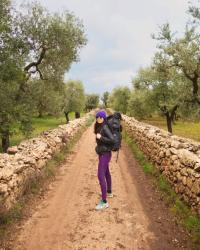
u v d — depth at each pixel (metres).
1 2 15.00
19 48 17.30
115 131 7.86
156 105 32.28
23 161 8.27
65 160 13.30
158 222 6.43
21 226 6.18
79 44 19.05
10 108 15.86
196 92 19.75
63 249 5.32
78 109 51.72
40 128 38.09
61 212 7.00
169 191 7.89
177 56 19.16
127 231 6.04
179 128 41.56
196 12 17.80
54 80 20.02
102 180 7.43
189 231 5.85
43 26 17.70
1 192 6.17
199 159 6.51
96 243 5.55
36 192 8.16
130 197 8.09
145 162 12.02
